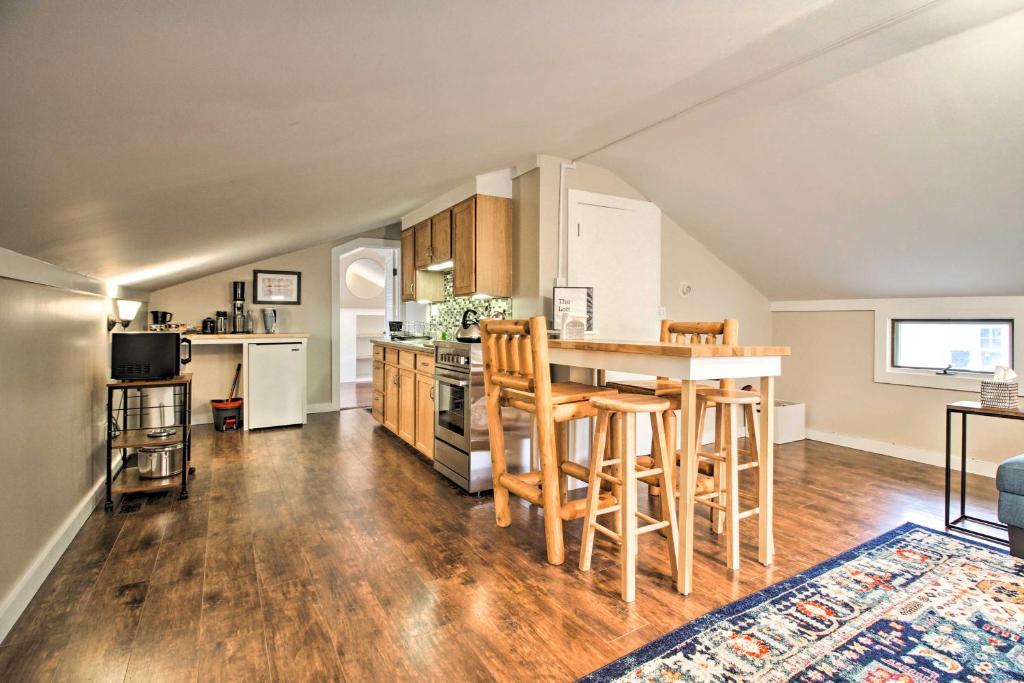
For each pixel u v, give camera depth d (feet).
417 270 17.20
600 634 6.21
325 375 20.38
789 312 16.87
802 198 11.93
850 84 8.68
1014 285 11.84
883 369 14.61
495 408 9.35
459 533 9.09
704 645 5.99
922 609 6.72
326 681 5.38
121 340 10.75
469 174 12.21
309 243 17.93
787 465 13.38
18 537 6.54
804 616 6.57
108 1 2.27
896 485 11.74
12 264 6.19
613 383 10.17
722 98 9.21
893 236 11.86
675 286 14.99
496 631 6.25
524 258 13.01
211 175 5.71
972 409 8.99
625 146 12.16
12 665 5.53
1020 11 6.60
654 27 5.27
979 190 9.66
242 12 2.69
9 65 2.54
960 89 8.07
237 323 18.07
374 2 3.01
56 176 4.19
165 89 3.35
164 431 11.35
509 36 4.30
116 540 8.63
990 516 9.86
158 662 5.63
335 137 5.71
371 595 7.04
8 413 6.31
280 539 8.74
